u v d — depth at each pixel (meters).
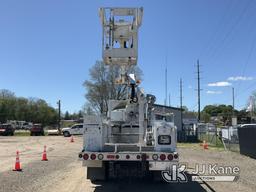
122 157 10.65
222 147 34.22
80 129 62.19
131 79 13.06
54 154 24.97
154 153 10.65
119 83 13.41
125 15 13.27
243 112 99.56
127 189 11.21
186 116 98.19
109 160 10.73
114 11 13.26
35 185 11.85
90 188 11.37
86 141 11.02
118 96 15.00
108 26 13.10
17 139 50.56
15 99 130.25
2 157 22.28
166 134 10.91
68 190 11.02
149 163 10.73
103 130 11.34
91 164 11.05
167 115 14.04
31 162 19.23
